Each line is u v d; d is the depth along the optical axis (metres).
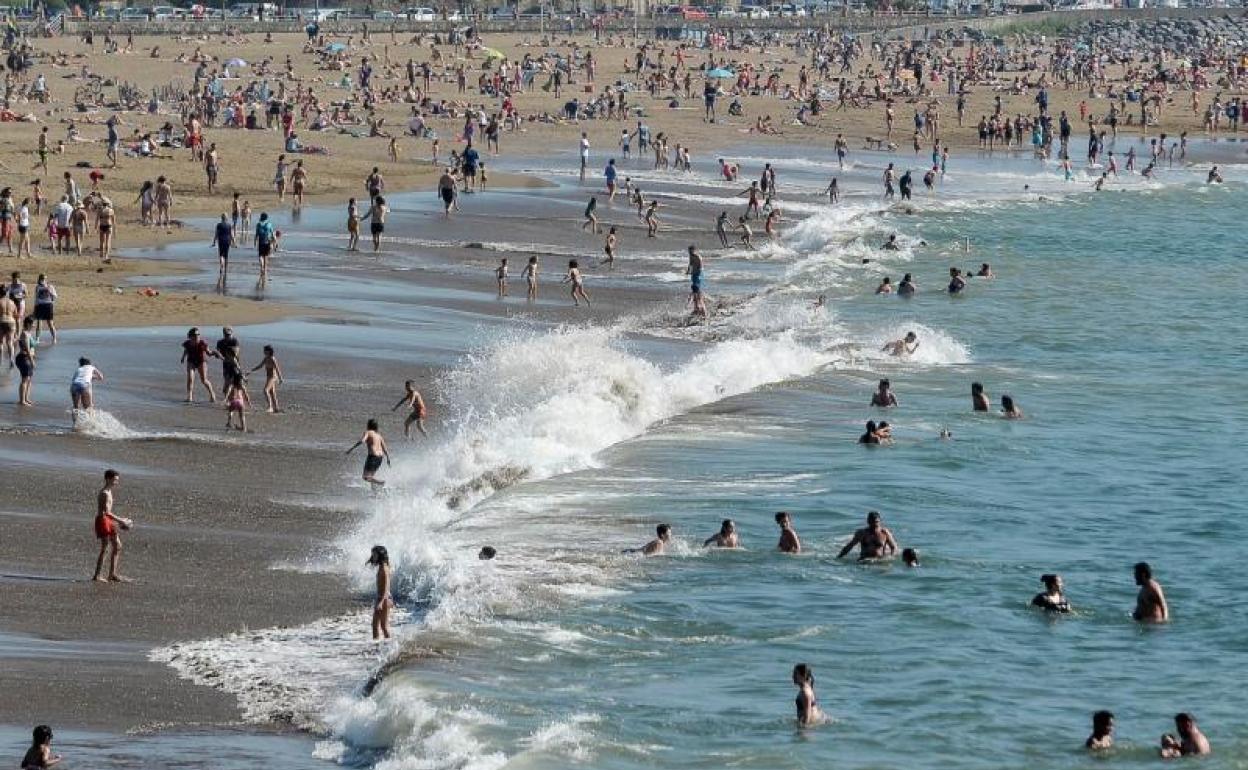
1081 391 93.00
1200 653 51.38
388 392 81.88
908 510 66.56
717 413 82.94
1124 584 58.47
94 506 61.16
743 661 49.06
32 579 53.22
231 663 47.19
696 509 64.94
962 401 88.31
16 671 45.41
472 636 49.47
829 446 76.62
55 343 88.12
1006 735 44.44
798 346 99.56
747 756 42.16
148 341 89.69
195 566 55.62
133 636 48.97
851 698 46.56
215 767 39.91
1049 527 65.50
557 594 54.00
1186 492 71.44
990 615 54.38
